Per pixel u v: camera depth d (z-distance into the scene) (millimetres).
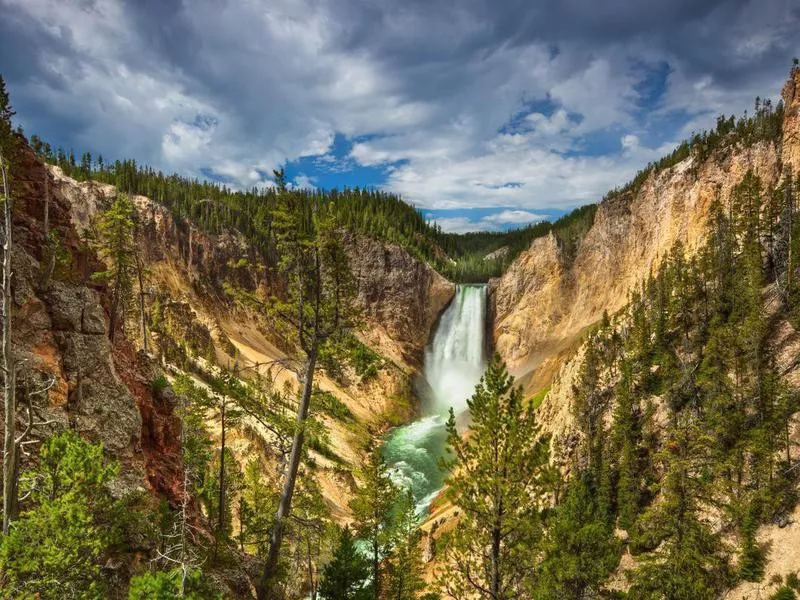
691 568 22922
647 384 55438
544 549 16766
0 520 11477
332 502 52719
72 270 23891
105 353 22344
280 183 15750
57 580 10758
